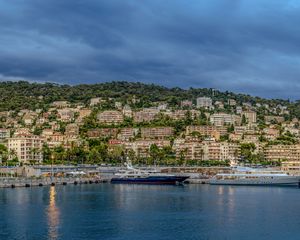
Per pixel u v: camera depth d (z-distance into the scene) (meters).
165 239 191.38
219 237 194.88
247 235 198.25
